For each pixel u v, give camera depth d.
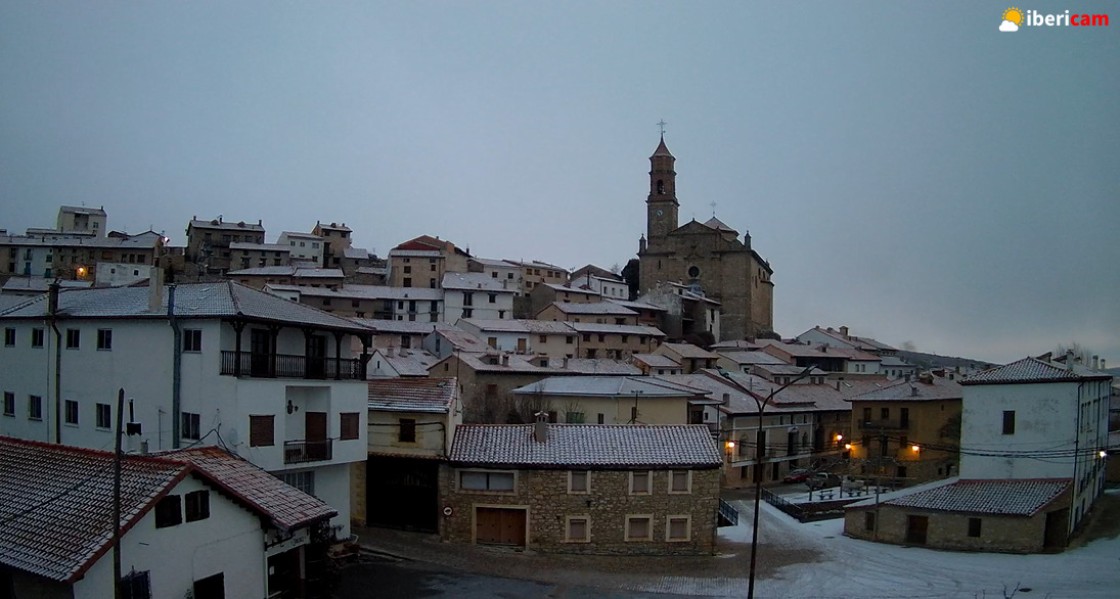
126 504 23.73
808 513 54.00
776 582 35.97
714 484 40.38
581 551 39.31
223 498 26.27
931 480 66.62
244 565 26.83
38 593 22.50
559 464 39.59
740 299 135.75
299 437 36.34
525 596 31.69
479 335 92.19
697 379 77.38
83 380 37.00
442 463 40.41
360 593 30.98
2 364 41.53
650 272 142.62
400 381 44.09
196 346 33.34
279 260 135.25
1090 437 51.16
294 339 36.72
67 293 41.88
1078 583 35.91
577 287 131.38
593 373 74.38
